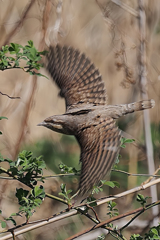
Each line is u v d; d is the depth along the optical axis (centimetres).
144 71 1213
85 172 660
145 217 1261
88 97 876
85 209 712
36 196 677
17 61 700
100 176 644
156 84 1250
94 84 887
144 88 1212
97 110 754
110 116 755
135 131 1341
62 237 1225
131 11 1242
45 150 1410
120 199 1285
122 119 1350
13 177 689
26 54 702
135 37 1240
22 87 1340
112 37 1284
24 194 676
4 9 1284
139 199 728
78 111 768
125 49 1245
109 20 1268
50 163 1402
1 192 1211
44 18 1254
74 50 916
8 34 1266
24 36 1327
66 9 1340
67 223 1246
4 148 1278
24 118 1287
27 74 1366
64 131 771
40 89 1448
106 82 1416
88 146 696
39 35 1322
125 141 762
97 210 1286
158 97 1270
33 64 700
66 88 891
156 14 1279
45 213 1277
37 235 1225
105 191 1314
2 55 698
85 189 645
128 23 1270
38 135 1434
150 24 1275
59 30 1290
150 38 1270
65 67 909
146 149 1189
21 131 1272
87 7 1374
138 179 1308
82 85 889
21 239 1196
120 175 1311
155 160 1290
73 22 1345
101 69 1423
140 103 772
